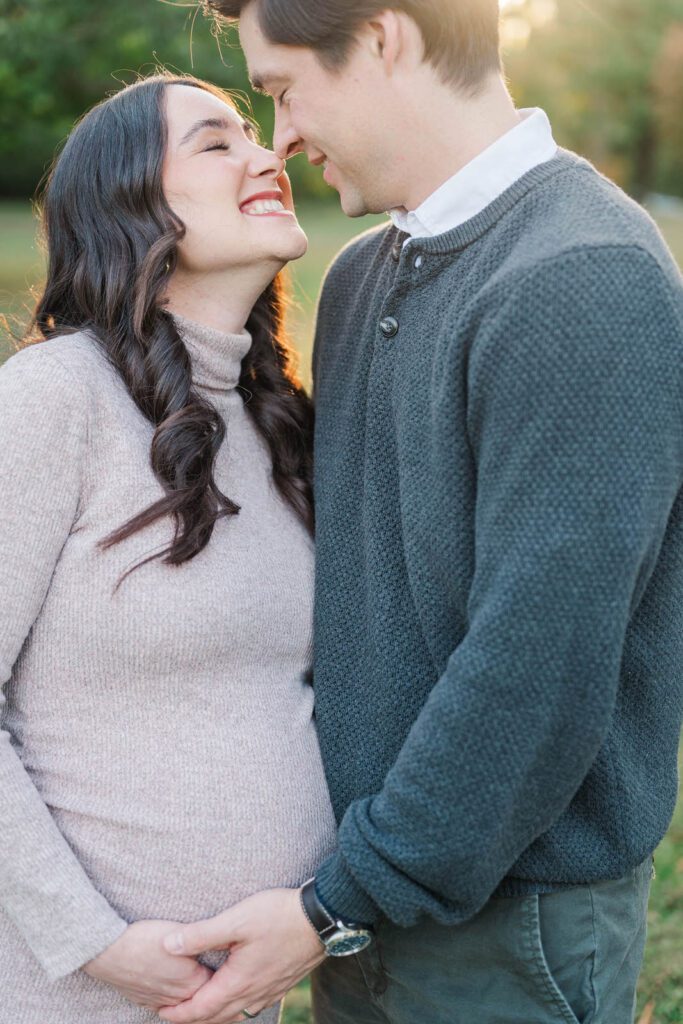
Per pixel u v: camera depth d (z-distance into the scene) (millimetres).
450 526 1415
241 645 1566
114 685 1519
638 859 1469
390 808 1358
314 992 1875
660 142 29984
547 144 1478
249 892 1528
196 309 1730
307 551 1767
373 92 1474
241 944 1479
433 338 1472
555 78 26391
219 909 1520
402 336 1546
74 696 1526
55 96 6246
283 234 1699
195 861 1510
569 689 1266
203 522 1544
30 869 1444
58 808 1522
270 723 1586
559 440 1239
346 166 1551
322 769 1638
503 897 1481
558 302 1246
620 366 1228
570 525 1235
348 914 1432
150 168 1634
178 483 1550
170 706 1529
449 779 1308
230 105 1852
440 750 1311
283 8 1454
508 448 1274
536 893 1461
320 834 1604
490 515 1298
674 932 2619
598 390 1227
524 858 1451
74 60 5848
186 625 1509
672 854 2914
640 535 1242
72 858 1473
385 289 1699
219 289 1729
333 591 1669
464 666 1301
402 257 1546
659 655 1478
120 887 1508
